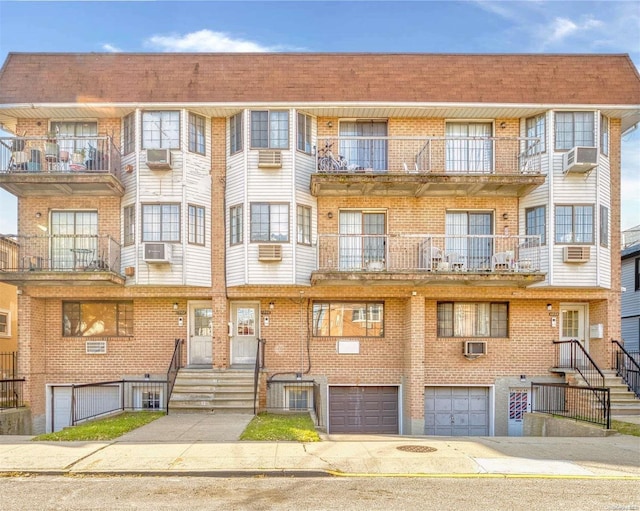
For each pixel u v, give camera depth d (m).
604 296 15.33
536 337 15.87
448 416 15.77
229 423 11.38
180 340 15.34
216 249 15.37
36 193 15.25
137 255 14.67
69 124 15.70
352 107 15.03
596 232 14.93
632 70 15.53
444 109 15.17
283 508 6.17
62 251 15.28
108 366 15.71
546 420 12.77
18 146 14.74
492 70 15.48
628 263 22.50
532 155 15.39
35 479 7.39
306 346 15.76
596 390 12.02
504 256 14.70
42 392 15.46
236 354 15.95
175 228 14.84
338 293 15.30
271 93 14.97
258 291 15.29
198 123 15.45
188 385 14.02
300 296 15.45
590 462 8.31
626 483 7.25
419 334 15.07
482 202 15.80
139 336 15.82
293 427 10.80
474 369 15.75
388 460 8.24
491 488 6.98
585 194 15.03
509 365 15.76
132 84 15.02
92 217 15.56
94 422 11.62
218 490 6.87
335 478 7.46
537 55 15.75
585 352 14.15
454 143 15.77
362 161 15.73
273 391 15.55
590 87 15.23
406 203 15.79
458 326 16.00
